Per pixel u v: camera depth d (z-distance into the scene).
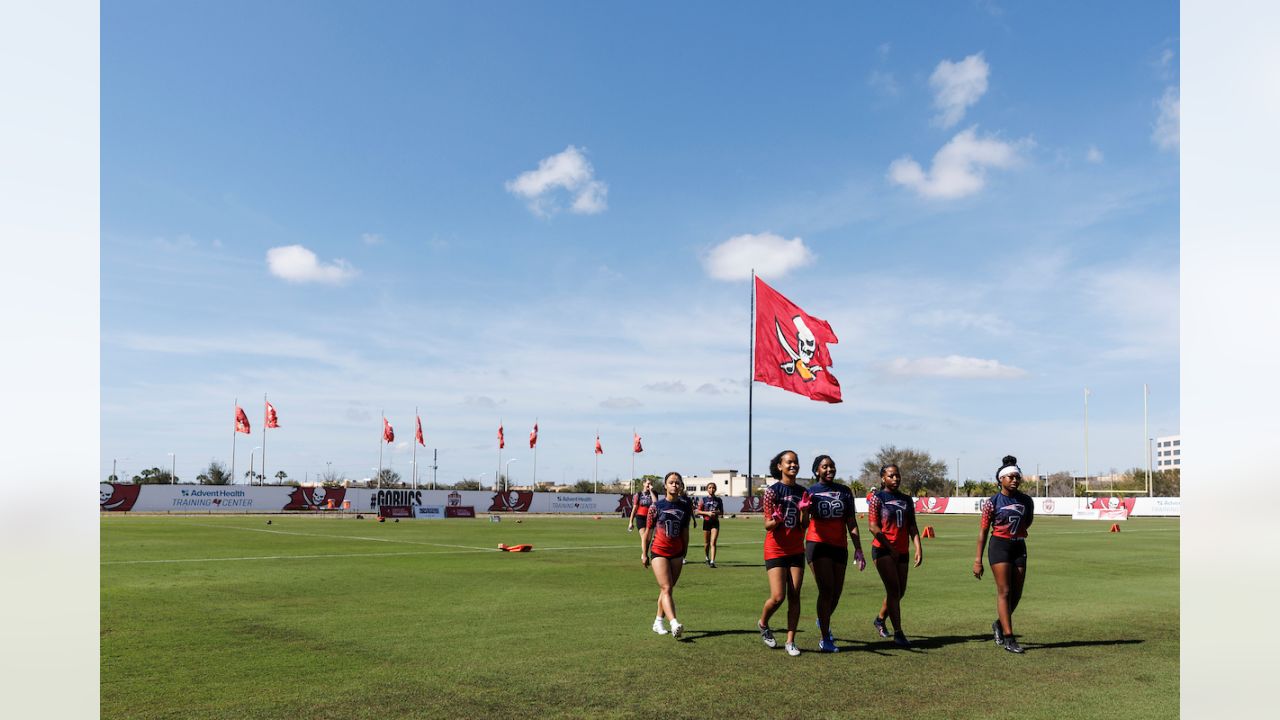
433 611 12.67
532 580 16.97
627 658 9.30
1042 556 25.56
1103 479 140.00
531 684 8.10
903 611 13.20
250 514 63.06
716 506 21.00
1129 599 14.86
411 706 7.32
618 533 37.69
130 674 8.42
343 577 17.27
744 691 7.89
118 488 59.28
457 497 72.38
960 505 85.75
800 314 22.45
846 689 8.01
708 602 13.89
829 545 9.74
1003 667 9.02
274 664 8.92
